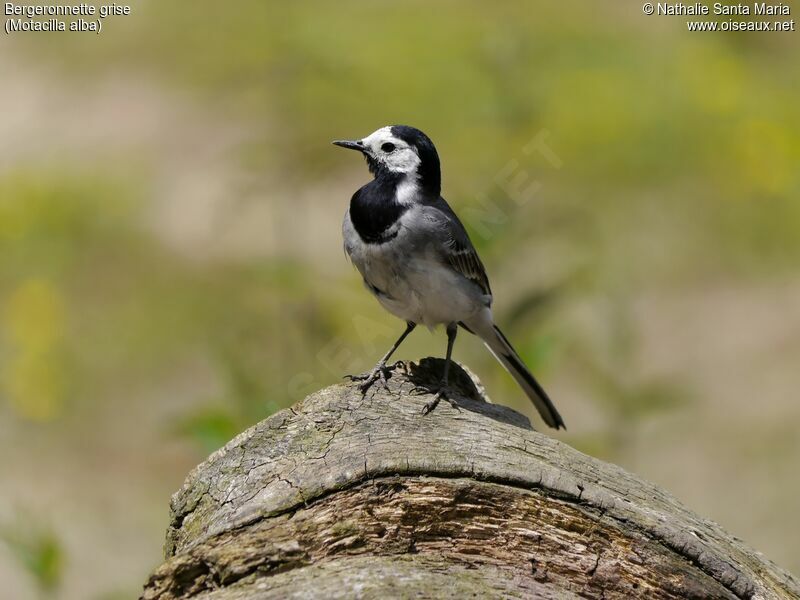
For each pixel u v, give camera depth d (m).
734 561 6.27
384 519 6.09
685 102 22.41
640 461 14.23
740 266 19.28
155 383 16.33
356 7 23.48
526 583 5.91
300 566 5.91
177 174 20.86
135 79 23.41
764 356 16.56
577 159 21.34
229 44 18.98
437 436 6.57
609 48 23.77
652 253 19.30
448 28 22.61
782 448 14.23
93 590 11.47
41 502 13.41
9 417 15.49
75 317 17.66
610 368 10.88
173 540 6.54
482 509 6.14
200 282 18.11
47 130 22.14
